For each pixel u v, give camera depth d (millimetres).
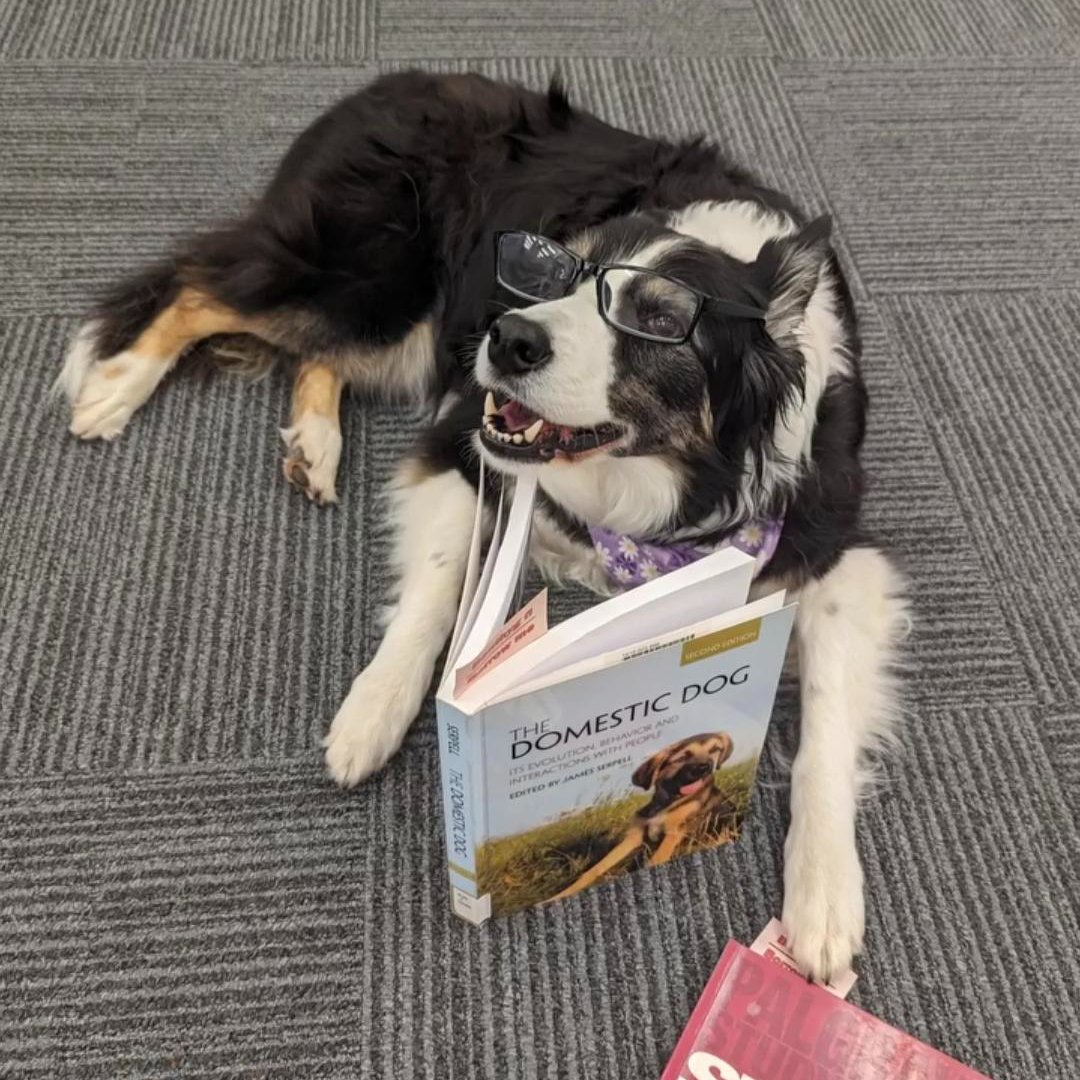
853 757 1648
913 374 2314
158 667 1786
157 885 1552
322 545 1972
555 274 1496
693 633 1245
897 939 1556
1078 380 2320
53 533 1950
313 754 1697
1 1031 1418
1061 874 1631
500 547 1327
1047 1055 1466
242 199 2570
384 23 3088
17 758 1668
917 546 2027
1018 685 1839
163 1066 1403
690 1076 1405
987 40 3172
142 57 2918
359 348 2145
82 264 2404
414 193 2064
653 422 1495
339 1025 1447
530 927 1540
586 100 2904
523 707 1193
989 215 2662
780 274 1472
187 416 2152
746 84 2984
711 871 1606
